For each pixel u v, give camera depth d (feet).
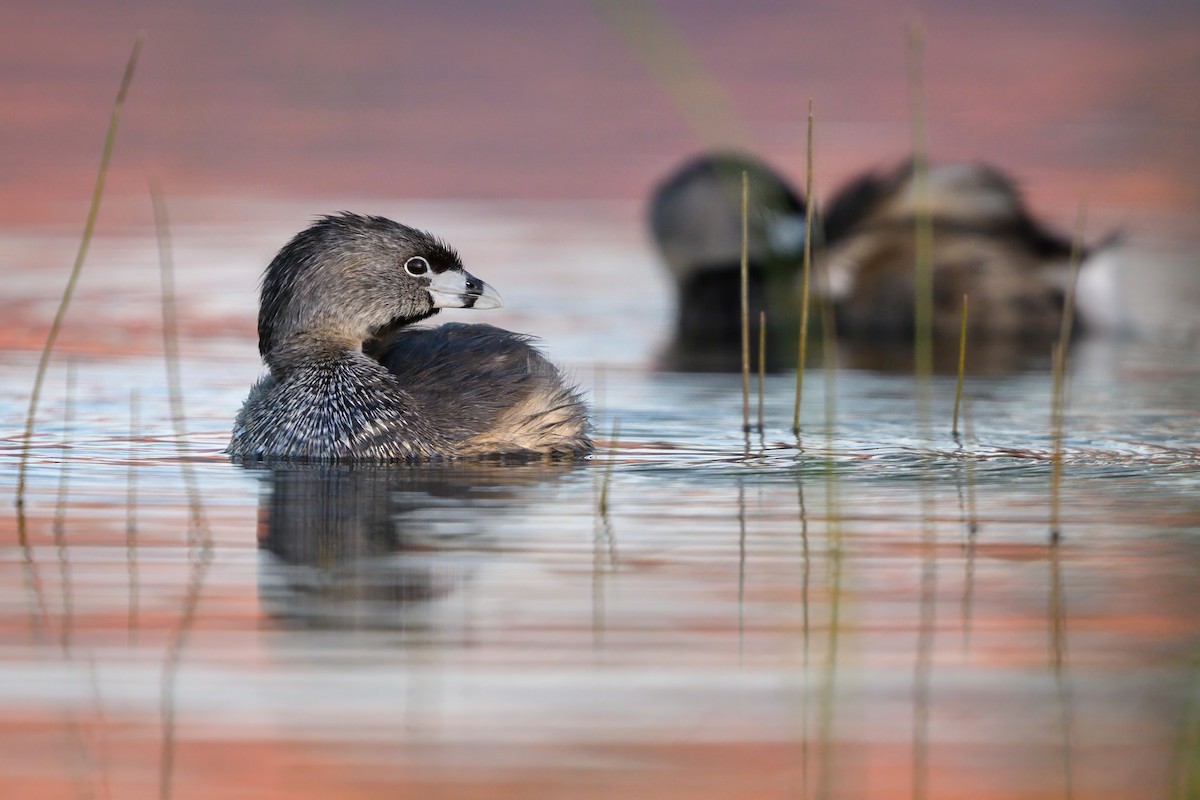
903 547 40.75
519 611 34.96
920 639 33.42
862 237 89.15
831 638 33.35
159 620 34.32
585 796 26.08
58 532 42.09
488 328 59.36
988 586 37.22
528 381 55.67
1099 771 27.27
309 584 37.04
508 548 40.45
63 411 61.72
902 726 29.07
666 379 71.05
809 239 48.80
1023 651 32.73
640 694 30.35
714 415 61.67
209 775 26.63
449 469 51.39
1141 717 29.43
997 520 43.75
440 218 124.36
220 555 39.78
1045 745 28.32
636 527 42.73
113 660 31.76
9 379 68.23
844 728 28.89
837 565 38.88
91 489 47.65
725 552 40.09
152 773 26.78
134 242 110.63
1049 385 69.72
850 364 76.48
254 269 101.50
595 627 33.96
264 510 44.83
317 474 50.47
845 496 46.83
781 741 28.32
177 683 30.58
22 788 26.23
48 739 28.09
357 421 53.16
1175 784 26.78
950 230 88.94
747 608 35.32
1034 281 88.38
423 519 43.68
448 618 34.53
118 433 57.57
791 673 31.35
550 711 29.40
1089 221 115.03
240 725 28.66
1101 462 52.16
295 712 29.25
